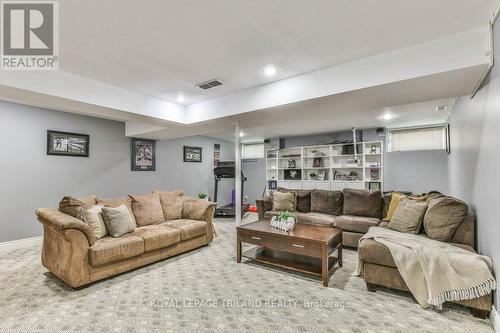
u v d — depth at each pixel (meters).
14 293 2.31
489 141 1.98
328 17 1.72
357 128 5.81
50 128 4.05
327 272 2.48
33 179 3.87
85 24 1.80
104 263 2.52
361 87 2.33
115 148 4.89
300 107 2.97
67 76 2.66
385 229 3.02
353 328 1.81
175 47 2.14
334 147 6.45
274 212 4.61
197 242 3.63
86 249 2.40
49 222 2.48
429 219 2.58
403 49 2.14
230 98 3.36
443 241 2.45
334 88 2.48
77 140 4.34
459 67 1.91
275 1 1.56
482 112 2.17
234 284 2.52
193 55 2.28
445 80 2.14
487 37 1.83
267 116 3.44
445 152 5.00
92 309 2.05
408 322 1.88
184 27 1.84
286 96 2.83
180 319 1.92
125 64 2.46
